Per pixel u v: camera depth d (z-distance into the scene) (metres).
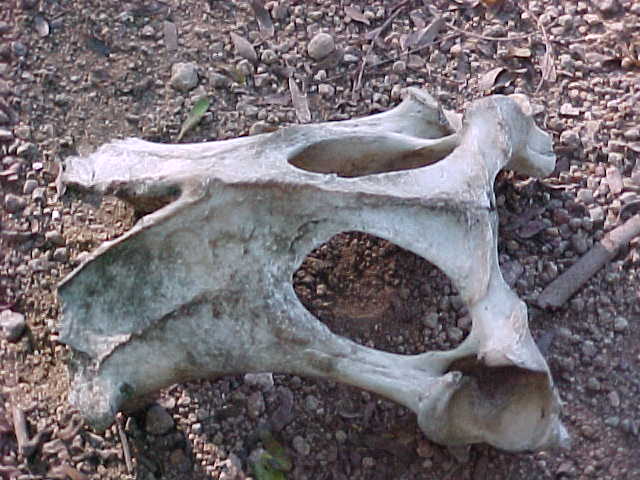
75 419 0.59
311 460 0.58
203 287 0.51
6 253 0.64
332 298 0.62
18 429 0.59
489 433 0.54
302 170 0.53
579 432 0.59
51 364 0.61
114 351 0.52
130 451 0.58
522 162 0.62
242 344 0.52
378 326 0.61
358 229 0.52
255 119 0.68
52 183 0.66
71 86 0.69
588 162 0.67
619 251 0.64
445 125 0.61
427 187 0.53
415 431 0.59
